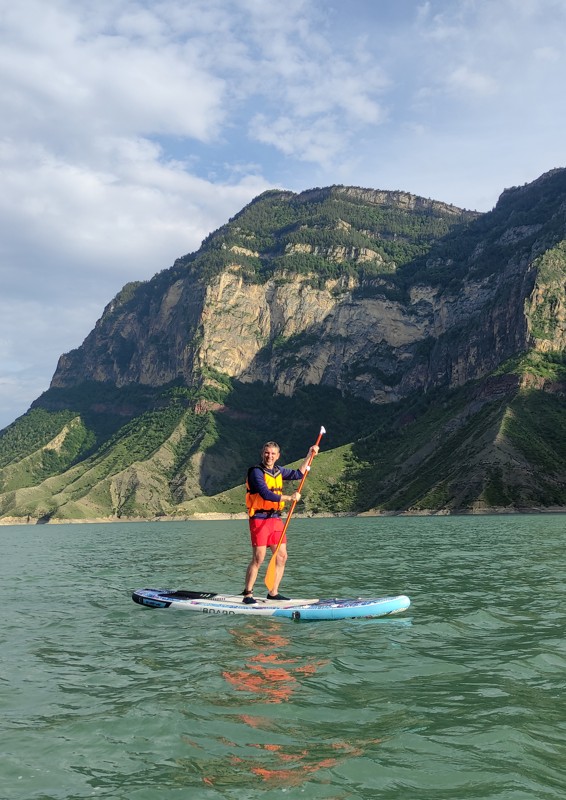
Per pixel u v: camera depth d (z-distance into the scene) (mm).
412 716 7918
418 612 15469
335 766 6504
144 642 12758
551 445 180125
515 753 6703
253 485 15625
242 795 5961
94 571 29766
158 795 6020
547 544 40219
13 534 125000
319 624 14172
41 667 10969
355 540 53906
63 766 6754
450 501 167125
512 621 14070
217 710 8328
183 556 38906
